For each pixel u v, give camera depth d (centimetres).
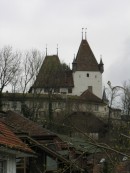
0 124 1795
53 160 2333
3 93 8562
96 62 13825
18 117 2717
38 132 2541
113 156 1422
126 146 1569
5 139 1597
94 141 1347
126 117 2423
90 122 4662
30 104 8900
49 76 10050
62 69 12788
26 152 1661
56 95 10131
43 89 9694
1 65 8075
